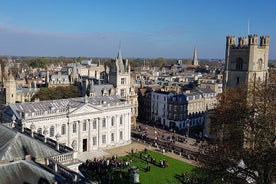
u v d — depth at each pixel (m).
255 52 113.75
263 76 118.69
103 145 116.19
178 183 84.31
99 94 142.75
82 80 169.75
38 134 63.03
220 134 55.91
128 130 123.56
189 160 104.44
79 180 42.56
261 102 51.03
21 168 40.41
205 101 171.38
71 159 53.12
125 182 83.62
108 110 116.06
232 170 47.84
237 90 58.88
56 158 51.09
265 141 45.69
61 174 43.56
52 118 101.31
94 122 112.94
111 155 108.62
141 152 112.06
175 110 156.38
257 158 44.16
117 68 148.75
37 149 52.09
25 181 38.91
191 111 162.50
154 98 168.88
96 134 113.69
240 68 117.12
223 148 50.38
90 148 112.12
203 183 49.22
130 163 99.62
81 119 108.50
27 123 95.62
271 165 43.19
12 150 49.56
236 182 45.28
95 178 84.38
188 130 144.88
